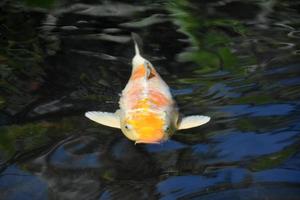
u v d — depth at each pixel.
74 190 5.54
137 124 5.86
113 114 6.50
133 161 5.95
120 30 9.05
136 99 6.32
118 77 7.63
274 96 6.99
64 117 6.75
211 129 6.43
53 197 5.47
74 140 6.32
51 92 7.30
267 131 6.32
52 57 8.20
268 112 6.67
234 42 8.55
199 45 8.51
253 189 5.44
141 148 6.17
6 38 8.82
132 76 6.93
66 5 9.98
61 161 5.99
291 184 5.49
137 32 8.97
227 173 5.70
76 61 8.06
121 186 5.58
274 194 5.35
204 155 6.00
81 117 6.73
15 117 6.77
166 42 8.62
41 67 7.92
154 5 9.98
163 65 7.93
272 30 8.89
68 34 8.93
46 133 6.45
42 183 5.67
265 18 9.35
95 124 6.61
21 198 5.46
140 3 10.07
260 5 9.86
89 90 7.32
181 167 5.83
